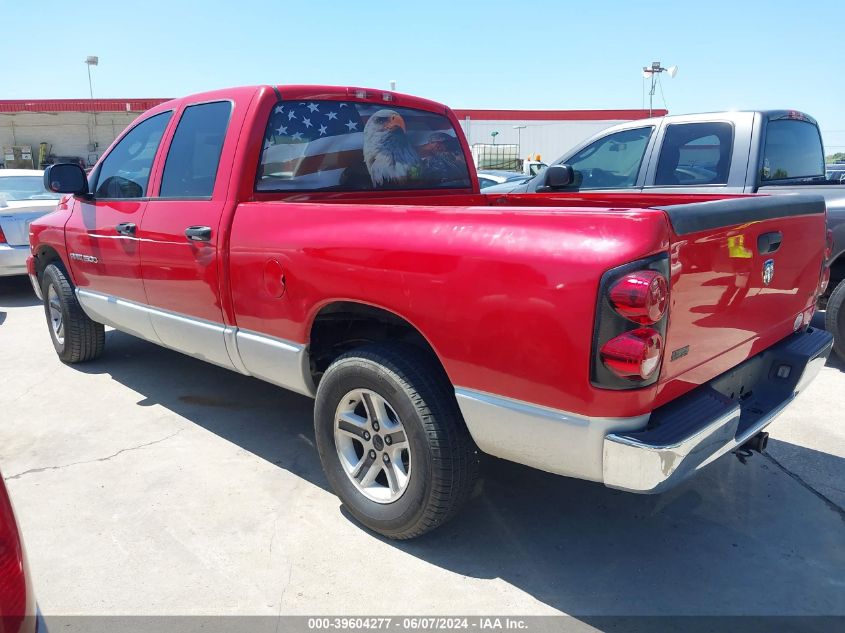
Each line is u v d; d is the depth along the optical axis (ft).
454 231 8.16
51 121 98.63
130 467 12.06
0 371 17.61
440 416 8.73
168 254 12.42
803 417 14.24
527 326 7.45
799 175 19.06
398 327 10.11
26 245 26.73
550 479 11.70
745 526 10.21
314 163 12.23
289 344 10.48
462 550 9.58
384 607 8.39
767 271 9.11
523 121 101.55
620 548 9.66
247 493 11.15
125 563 9.27
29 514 10.51
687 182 18.45
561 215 7.38
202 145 12.14
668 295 7.06
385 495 9.74
